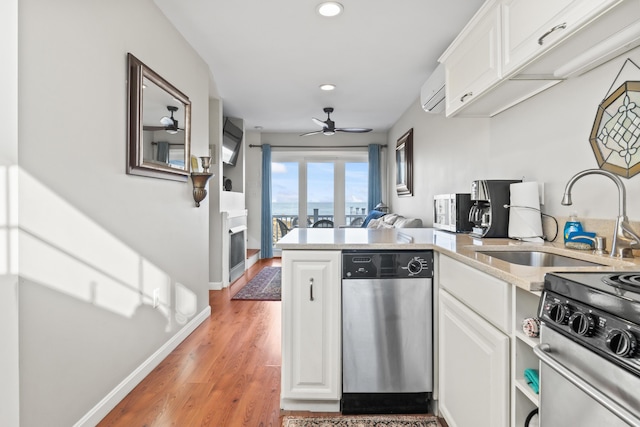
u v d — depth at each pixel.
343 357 1.99
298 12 2.63
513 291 1.22
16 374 1.38
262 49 3.26
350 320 1.98
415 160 4.95
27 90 1.44
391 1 2.49
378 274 1.98
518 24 1.69
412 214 5.13
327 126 5.07
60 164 1.61
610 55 1.54
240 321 3.49
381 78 4.01
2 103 1.36
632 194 1.52
